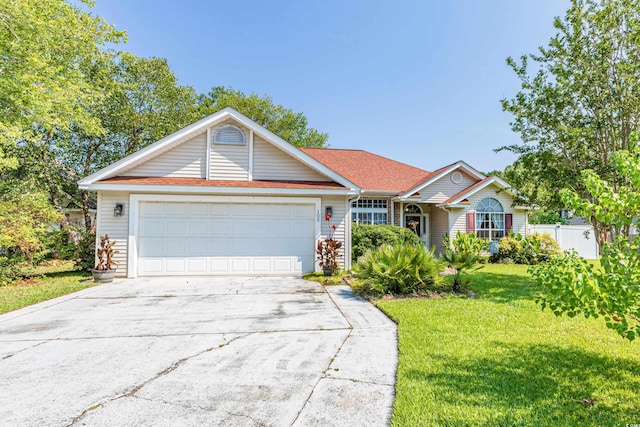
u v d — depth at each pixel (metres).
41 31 10.67
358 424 2.63
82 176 16.75
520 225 15.84
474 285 8.46
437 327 4.95
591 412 2.73
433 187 15.81
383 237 12.20
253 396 3.07
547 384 3.19
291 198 10.42
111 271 9.12
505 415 2.68
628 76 7.45
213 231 10.05
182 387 3.25
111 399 3.03
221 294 7.63
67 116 12.30
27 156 14.36
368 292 7.55
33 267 10.21
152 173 10.23
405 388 3.12
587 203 3.42
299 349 4.25
